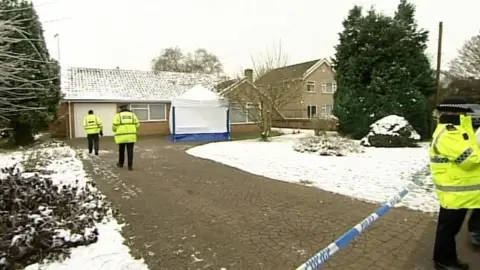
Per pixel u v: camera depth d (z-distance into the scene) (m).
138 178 8.79
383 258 4.00
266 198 6.71
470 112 3.58
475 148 3.42
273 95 20.89
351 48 21.38
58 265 3.89
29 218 4.81
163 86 28.58
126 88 26.70
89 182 8.09
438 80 21.28
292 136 23.80
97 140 13.60
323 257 3.07
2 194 5.88
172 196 6.93
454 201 3.53
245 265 3.88
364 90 20.59
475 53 30.77
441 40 21.59
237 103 22.39
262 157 12.58
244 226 5.14
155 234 4.84
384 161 11.38
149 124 26.36
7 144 16.44
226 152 14.24
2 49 4.59
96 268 3.83
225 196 6.90
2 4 5.18
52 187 6.76
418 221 5.20
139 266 3.88
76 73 26.61
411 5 21.30
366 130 19.73
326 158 12.20
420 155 12.97
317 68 40.16
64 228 4.71
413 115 19.45
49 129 23.48
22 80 5.26
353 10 22.34
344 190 7.31
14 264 3.85
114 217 5.58
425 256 4.04
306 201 6.46
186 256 4.13
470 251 4.11
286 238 4.66
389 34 20.14
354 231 3.57
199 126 21.50
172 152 14.55
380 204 6.20
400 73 19.56
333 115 22.50
